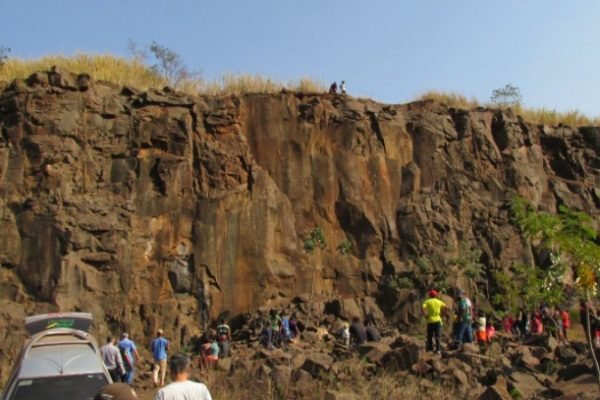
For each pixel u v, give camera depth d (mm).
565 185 37719
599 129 39344
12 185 28203
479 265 32594
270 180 32188
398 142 35094
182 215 30328
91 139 29891
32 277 27156
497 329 31062
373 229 33156
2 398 11945
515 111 40156
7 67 32188
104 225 28516
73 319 16078
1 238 27391
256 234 31031
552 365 17688
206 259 30078
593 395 13523
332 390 15602
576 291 15914
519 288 24953
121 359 18625
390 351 17891
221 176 31375
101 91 30844
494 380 16469
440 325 19906
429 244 33312
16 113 29094
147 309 28438
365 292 32219
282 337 26703
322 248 31750
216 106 32438
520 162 36688
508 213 35094
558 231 14344
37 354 12789
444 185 35062
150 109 31188
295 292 31094
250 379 17188
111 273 28219
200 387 8023
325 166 33469
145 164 30328
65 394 11914
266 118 33156
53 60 33438
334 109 34531
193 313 29406
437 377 16406
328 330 28984
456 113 36844
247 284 30344
